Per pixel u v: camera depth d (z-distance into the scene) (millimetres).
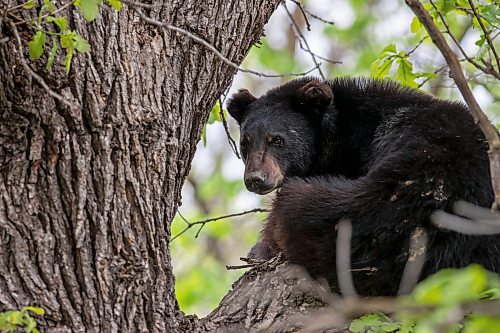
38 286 7805
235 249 31609
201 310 27609
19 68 7902
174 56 9102
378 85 13117
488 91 13828
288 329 8938
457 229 9336
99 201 8148
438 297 5512
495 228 9398
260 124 13461
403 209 9805
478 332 6391
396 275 9688
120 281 8117
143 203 8367
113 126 8289
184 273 27672
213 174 31047
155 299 8359
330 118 13273
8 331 7195
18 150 8008
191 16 9273
